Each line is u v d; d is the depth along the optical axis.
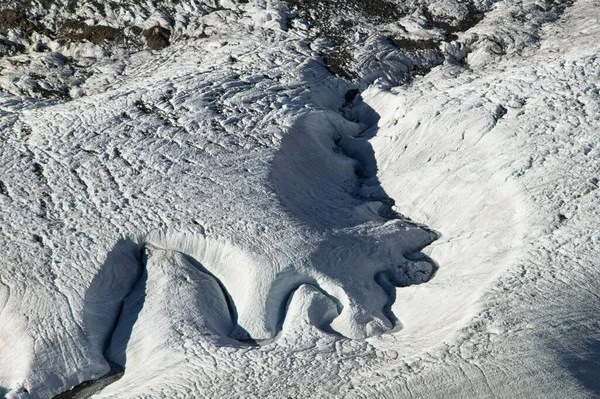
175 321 16.84
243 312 17.27
